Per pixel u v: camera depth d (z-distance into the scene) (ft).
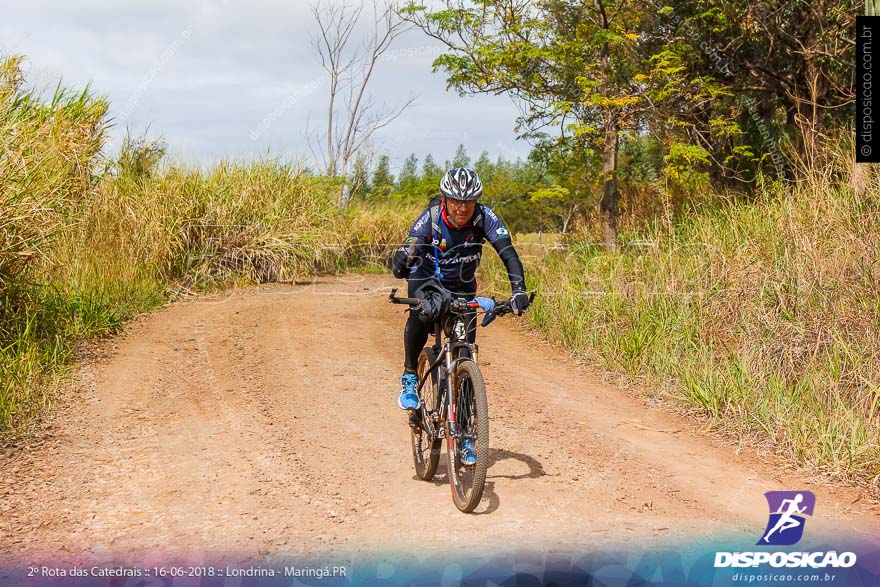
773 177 40.70
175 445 17.10
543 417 20.15
